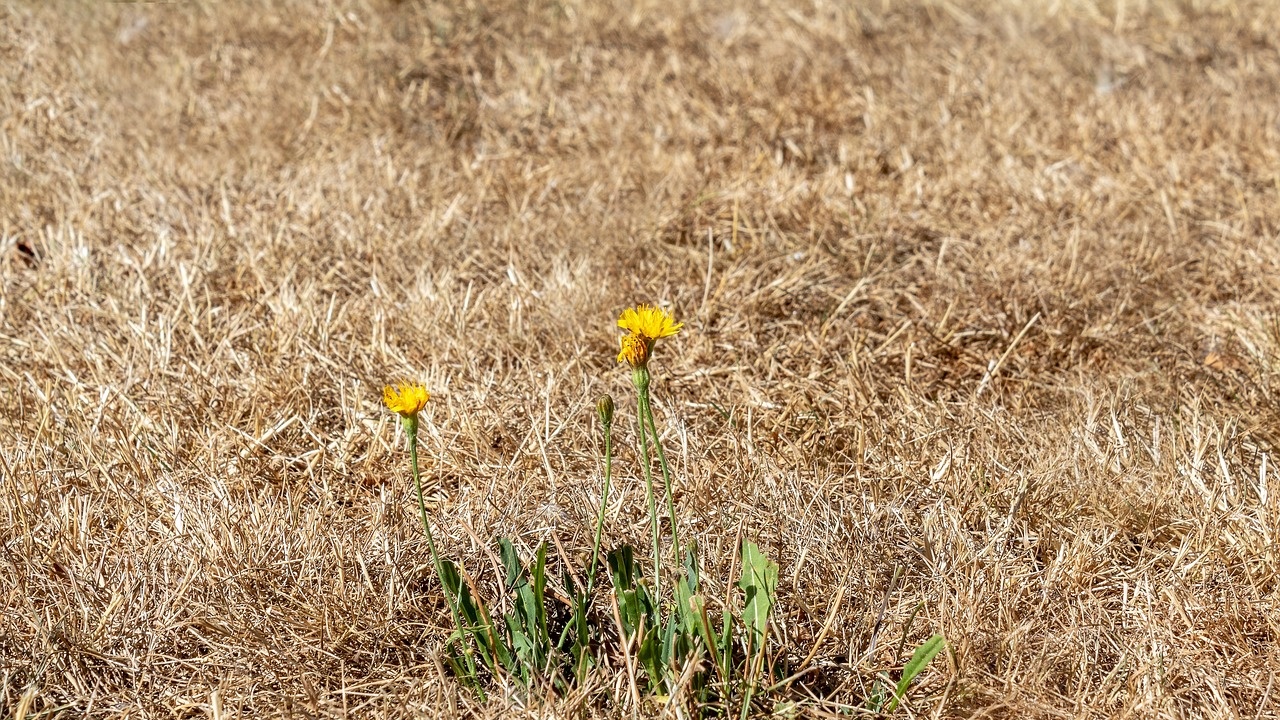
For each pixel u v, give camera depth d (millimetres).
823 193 4078
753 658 2137
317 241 3736
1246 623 2318
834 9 5477
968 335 3354
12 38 4848
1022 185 4137
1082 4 5734
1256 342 3283
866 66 5016
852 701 2172
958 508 2604
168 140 4328
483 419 2883
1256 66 5199
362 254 3693
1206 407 2977
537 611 2119
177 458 2758
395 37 5059
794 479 2666
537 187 4160
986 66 5070
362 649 2238
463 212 3984
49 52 4777
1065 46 5309
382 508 2545
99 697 2133
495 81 4871
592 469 2758
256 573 2346
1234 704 2139
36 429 2826
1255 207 4023
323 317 3328
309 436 2908
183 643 2248
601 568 2420
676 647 2078
